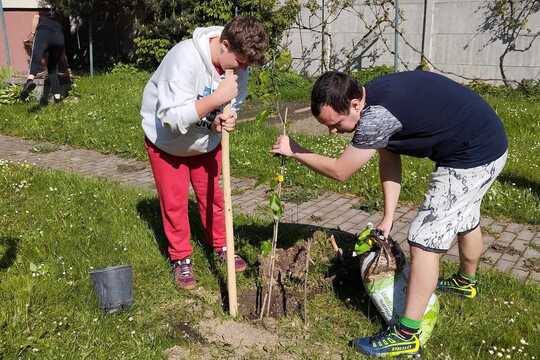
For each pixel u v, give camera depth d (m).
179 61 3.17
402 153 2.98
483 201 5.34
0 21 13.79
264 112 3.54
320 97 2.71
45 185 5.76
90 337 3.13
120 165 7.02
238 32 3.02
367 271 3.23
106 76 13.26
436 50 12.28
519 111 9.02
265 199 5.67
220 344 3.22
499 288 3.74
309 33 13.82
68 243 4.31
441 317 3.37
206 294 3.75
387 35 12.83
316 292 3.65
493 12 11.41
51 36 9.59
